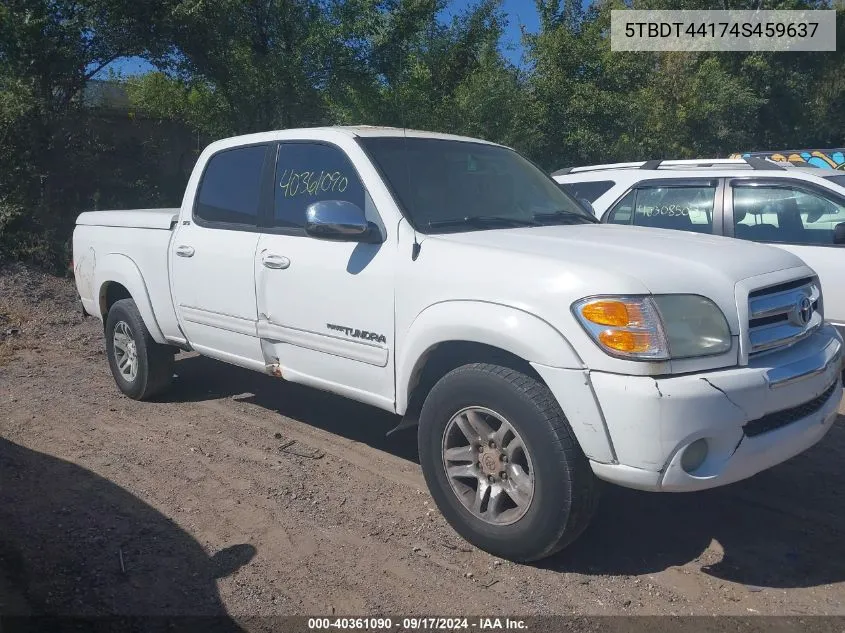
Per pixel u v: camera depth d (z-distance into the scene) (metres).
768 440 3.36
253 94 12.98
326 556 3.75
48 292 10.33
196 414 5.85
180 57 12.50
